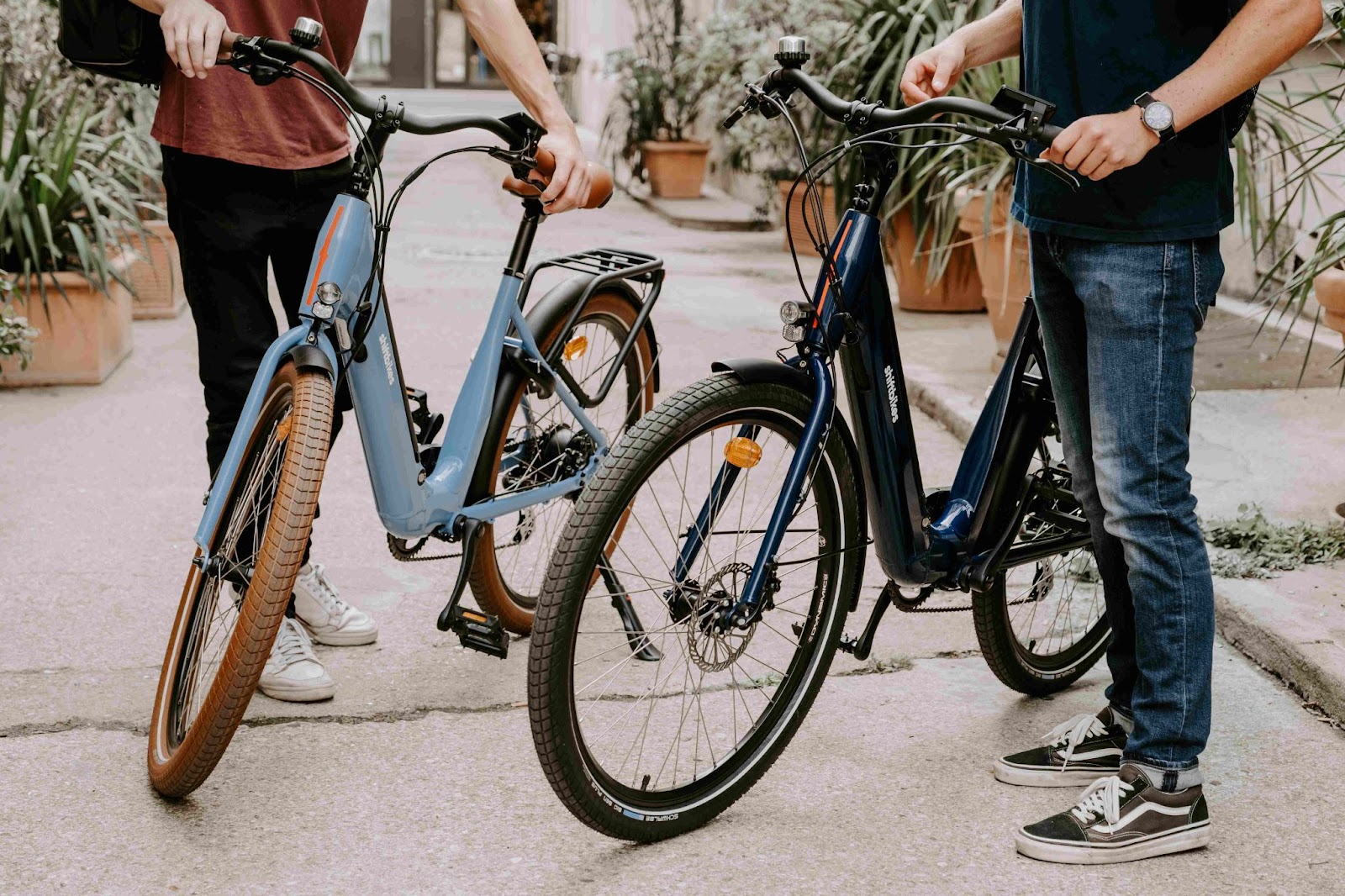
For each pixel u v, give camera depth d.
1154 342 2.26
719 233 10.16
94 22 2.64
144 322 6.66
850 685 3.04
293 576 2.29
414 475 2.63
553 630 2.17
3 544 3.74
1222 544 3.62
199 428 4.89
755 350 6.21
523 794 2.56
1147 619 2.37
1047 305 2.46
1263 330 6.05
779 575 2.72
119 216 5.81
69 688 2.93
